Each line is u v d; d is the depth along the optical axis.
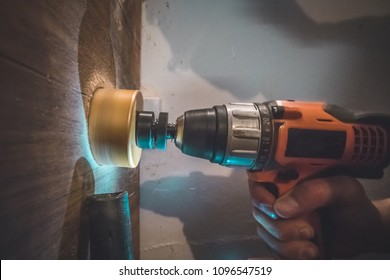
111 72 0.48
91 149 0.41
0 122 0.22
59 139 0.31
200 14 0.75
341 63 0.77
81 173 0.37
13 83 0.23
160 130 0.45
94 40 0.40
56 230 0.31
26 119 0.25
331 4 0.77
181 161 0.76
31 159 0.26
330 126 0.48
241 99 0.76
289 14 0.76
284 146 0.47
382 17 0.77
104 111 0.40
